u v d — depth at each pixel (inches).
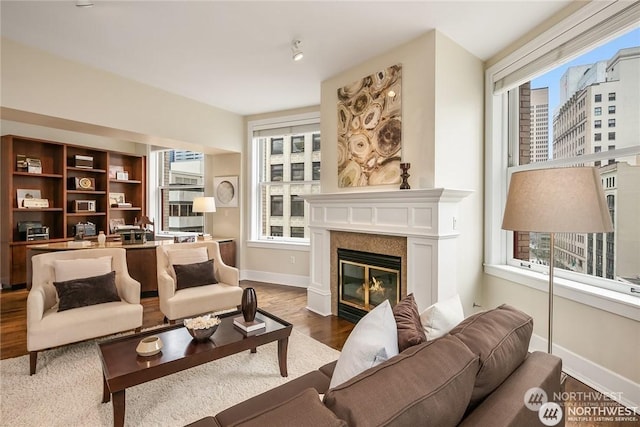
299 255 193.5
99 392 82.1
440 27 103.4
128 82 147.8
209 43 116.8
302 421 26.6
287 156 202.5
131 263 164.7
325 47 118.0
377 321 50.8
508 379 41.4
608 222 56.4
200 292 121.3
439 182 106.0
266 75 143.8
